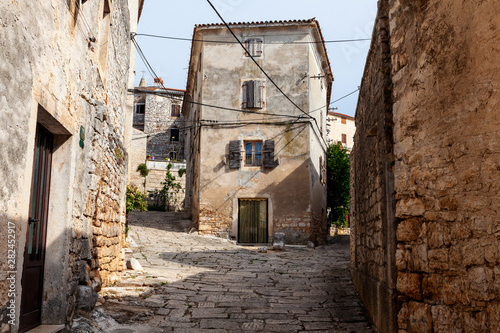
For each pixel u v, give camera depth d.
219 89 19.48
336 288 9.27
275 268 11.72
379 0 5.93
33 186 4.72
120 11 9.12
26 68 3.77
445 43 4.30
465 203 3.96
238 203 18.69
